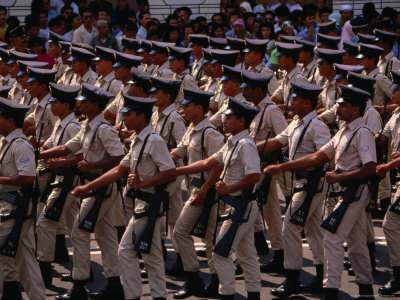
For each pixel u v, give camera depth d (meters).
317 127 13.32
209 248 13.69
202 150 13.52
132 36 26.42
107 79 19.09
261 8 33.16
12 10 33.94
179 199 15.29
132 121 12.34
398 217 13.55
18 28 24.94
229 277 12.38
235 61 18.61
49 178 14.88
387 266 15.34
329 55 17.23
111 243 13.80
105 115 18.12
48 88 16.50
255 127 14.93
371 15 28.52
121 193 13.76
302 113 13.49
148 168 12.35
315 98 13.41
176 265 15.16
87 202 13.41
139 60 17.92
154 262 12.47
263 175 14.39
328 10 30.00
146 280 14.64
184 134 14.70
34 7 31.94
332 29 22.89
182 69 19.62
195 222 13.50
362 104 12.51
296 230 13.55
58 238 15.86
